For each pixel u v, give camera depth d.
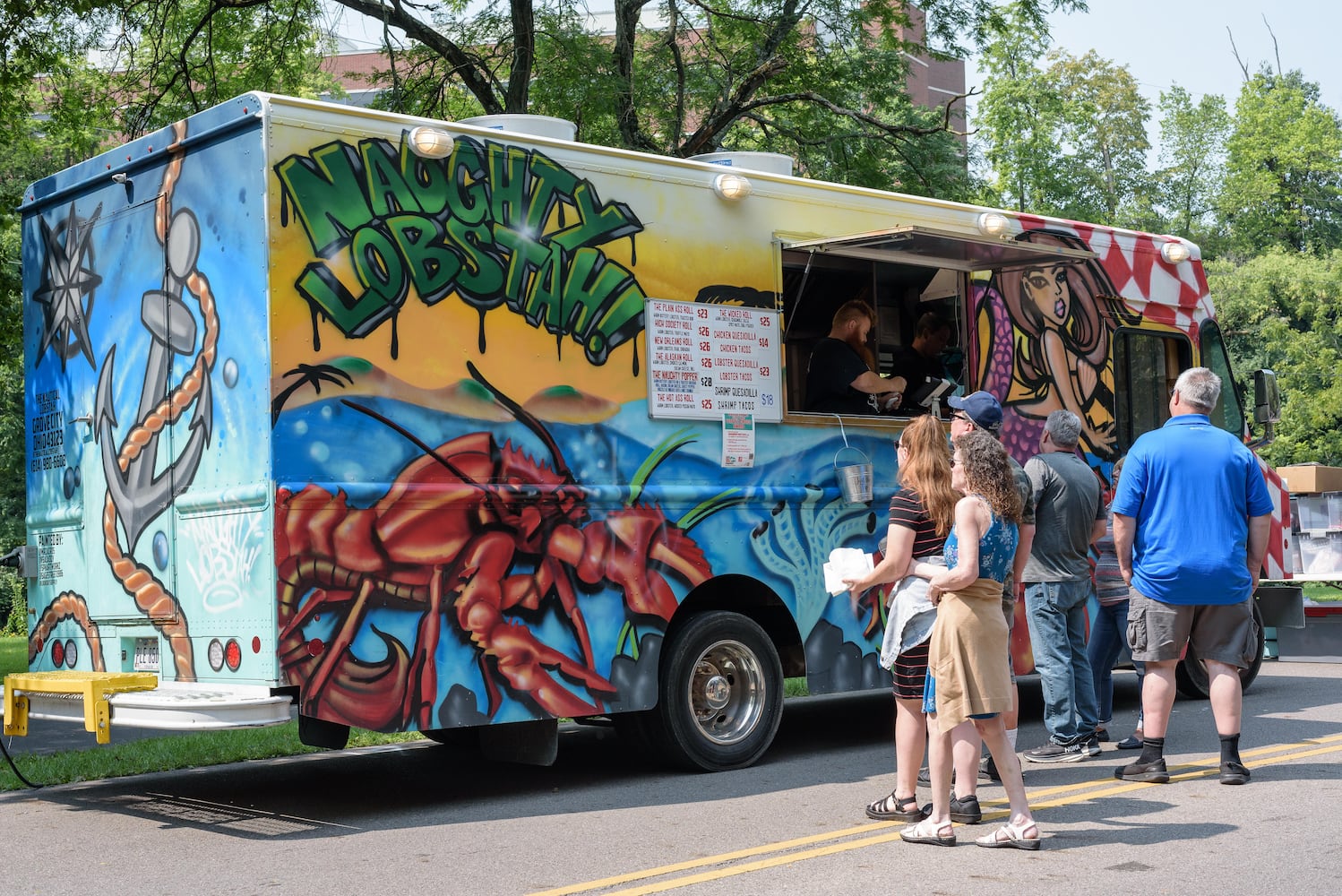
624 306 7.38
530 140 7.08
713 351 7.77
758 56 19.03
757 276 8.02
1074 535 7.66
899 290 9.82
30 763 8.37
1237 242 61.69
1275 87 62.81
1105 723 8.37
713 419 7.73
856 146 19.69
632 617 7.25
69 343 7.47
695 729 7.59
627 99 17.70
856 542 8.41
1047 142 36.44
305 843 6.06
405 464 6.48
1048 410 9.52
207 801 7.27
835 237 8.44
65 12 15.51
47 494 7.64
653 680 7.34
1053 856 5.38
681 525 7.51
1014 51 35.81
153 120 17.75
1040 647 7.68
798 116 19.75
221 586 6.37
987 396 6.41
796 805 6.68
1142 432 10.24
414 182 6.63
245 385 6.25
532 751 7.23
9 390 31.44
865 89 20.02
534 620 6.86
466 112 20.16
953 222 9.10
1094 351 9.90
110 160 7.17
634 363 7.40
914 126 20.11
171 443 6.70
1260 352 50.59
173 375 6.70
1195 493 6.71
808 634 8.09
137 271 6.97
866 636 8.38
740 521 7.80
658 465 7.45
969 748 5.82
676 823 6.29
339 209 6.38
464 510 6.66
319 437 6.23
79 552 7.34
